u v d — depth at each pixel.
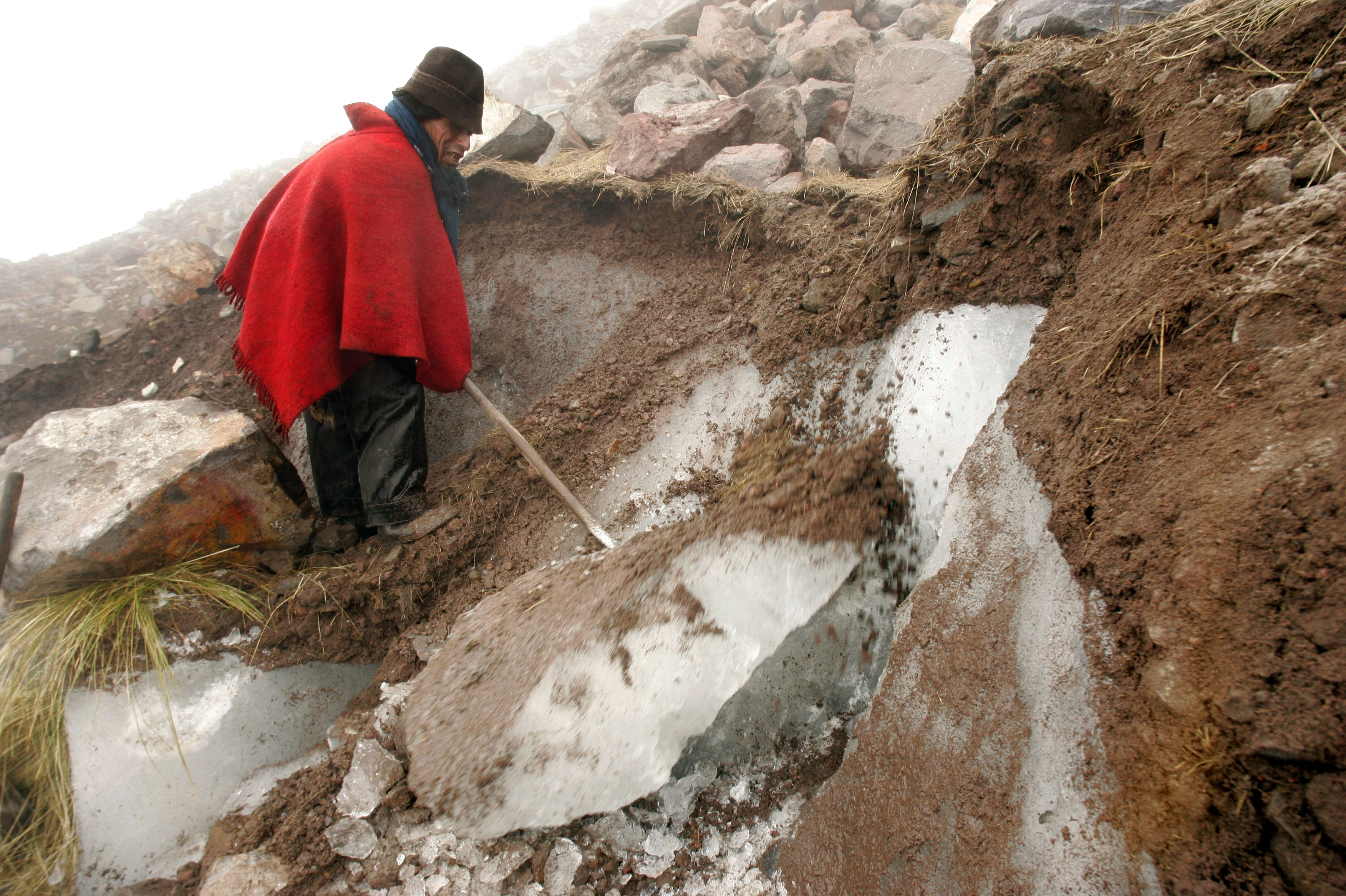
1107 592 1.63
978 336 2.45
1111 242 2.20
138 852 2.34
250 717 2.62
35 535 2.63
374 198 2.87
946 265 2.65
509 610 2.71
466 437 3.83
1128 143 2.26
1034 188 2.48
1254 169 1.78
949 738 1.81
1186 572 1.44
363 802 2.23
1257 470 1.42
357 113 3.08
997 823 1.61
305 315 2.81
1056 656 1.68
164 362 4.27
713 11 7.27
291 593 2.84
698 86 5.72
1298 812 1.20
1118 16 2.77
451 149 3.31
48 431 2.91
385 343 2.83
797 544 2.39
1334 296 1.52
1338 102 1.76
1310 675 1.21
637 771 2.16
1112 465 1.77
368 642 2.85
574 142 5.16
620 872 2.12
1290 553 1.29
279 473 2.99
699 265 3.93
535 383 3.94
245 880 2.09
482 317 4.15
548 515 3.12
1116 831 1.42
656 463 3.16
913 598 2.13
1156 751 1.40
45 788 2.42
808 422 2.91
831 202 3.70
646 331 3.77
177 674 2.62
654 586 2.42
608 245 4.14
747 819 2.17
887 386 2.70
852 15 6.88
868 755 1.98
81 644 2.52
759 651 2.28
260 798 2.40
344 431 3.15
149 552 2.74
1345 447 1.30
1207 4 2.22
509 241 4.29
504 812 2.18
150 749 2.48
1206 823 1.30
